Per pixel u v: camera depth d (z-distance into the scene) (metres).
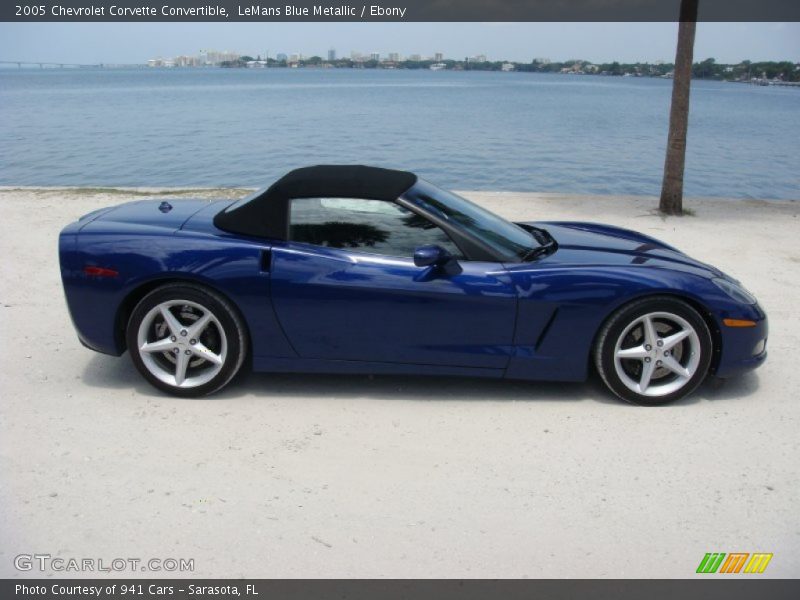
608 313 4.02
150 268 3.96
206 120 36.97
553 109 52.88
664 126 37.88
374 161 21.33
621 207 10.76
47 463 3.42
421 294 3.95
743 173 20.66
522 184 17.78
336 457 3.55
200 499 3.16
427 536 2.93
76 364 4.61
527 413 4.07
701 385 4.52
